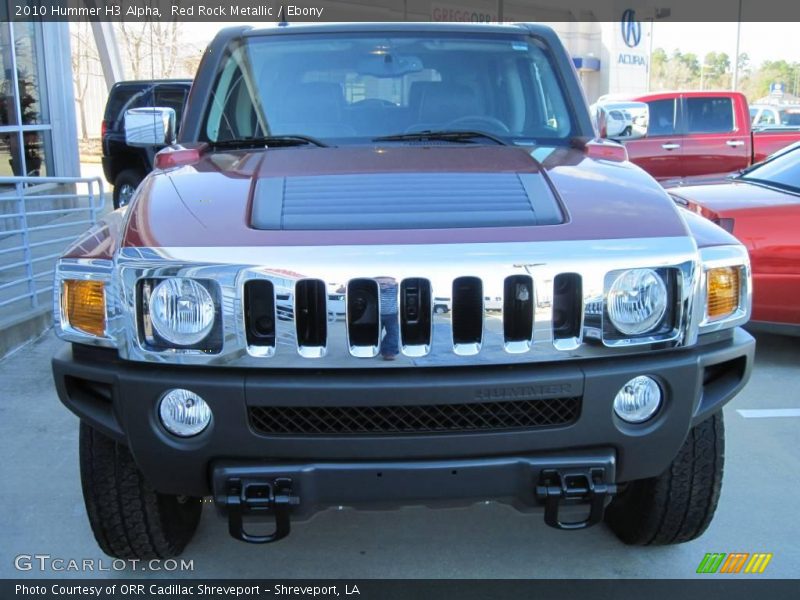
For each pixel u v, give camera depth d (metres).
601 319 2.35
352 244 2.31
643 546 3.27
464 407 2.33
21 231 6.46
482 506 3.65
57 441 4.35
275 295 2.26
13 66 12.11
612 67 29.58
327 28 3.80
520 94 3.70
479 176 2.80
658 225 2.48
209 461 2.36
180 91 11.30
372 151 3.21
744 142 11.52
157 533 2.93
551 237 2.37
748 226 5.16
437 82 3.68
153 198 2.70
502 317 2.30
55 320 2.47
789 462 4.04
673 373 2.40
